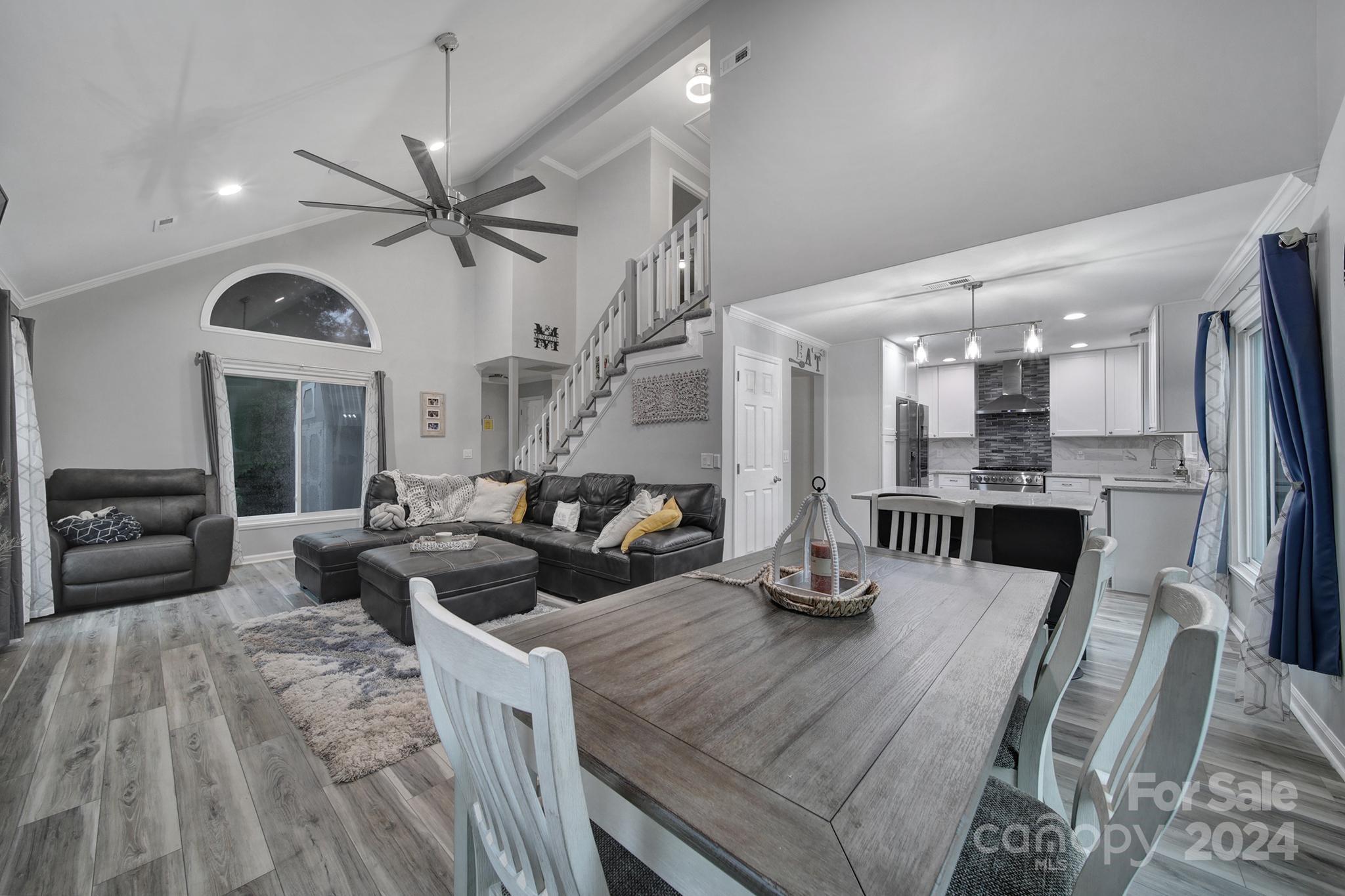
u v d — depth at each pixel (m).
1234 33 2.24
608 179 6.89
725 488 4.21
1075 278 3.47
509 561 3.38
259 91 3.01
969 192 2.92
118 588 3.70
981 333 5.16
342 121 3.82
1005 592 1.56
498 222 3.67
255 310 5.30
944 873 0.55
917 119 3.11
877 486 5.45
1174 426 4.07
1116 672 2.67
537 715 0.59
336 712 2.25
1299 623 2.01
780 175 3.75
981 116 2.88
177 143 3.12
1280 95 2.15
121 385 4.54
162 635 3.18
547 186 6.96
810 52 3.59
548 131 5.59
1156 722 0.62
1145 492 3.99
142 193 3.46
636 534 3.67
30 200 2.98
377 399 5.96
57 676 2.63
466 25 3.41
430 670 0.88
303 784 1.82
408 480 5.06
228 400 5.11
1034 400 6.44
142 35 2.25
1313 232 2.14
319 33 2.81
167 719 2.23
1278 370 2.13
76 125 2.59
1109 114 2.52
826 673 1.02
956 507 2.12
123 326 4.56
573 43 4.29
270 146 3.64
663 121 6.33
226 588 4.25
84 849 1.52
